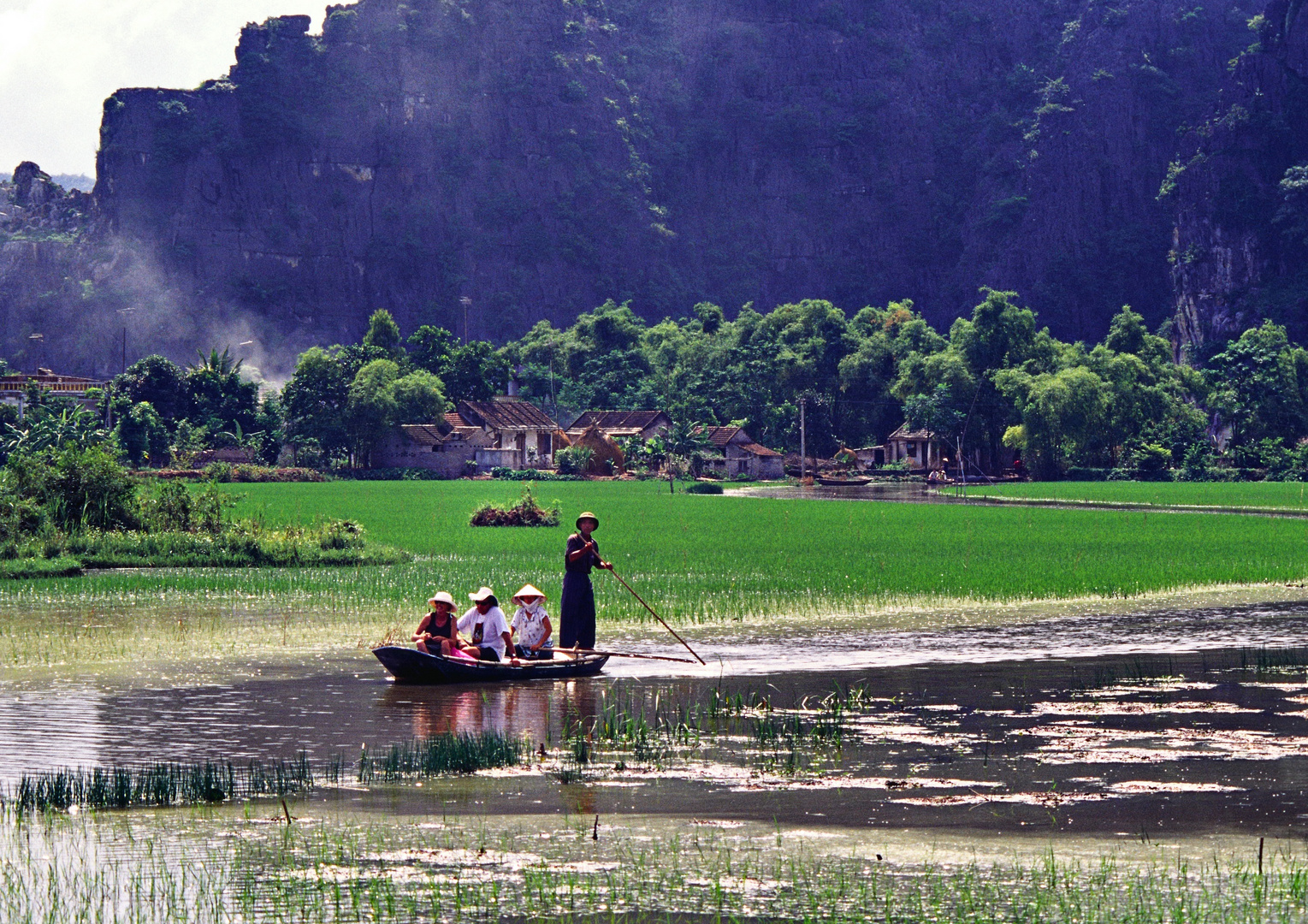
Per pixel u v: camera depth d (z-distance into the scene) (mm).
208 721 47469
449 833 33750
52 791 36906
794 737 44750
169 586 90875
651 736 45031
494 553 118188
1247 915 27594
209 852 32094
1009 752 42438
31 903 28609
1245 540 134375
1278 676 56406
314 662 60406
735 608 78875
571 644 60469
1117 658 61531
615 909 28203
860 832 33844
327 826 34375
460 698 52031
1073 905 28281
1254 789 37750
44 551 108625
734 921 27531
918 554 116625
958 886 29578
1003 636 68812
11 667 58750
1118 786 38062
